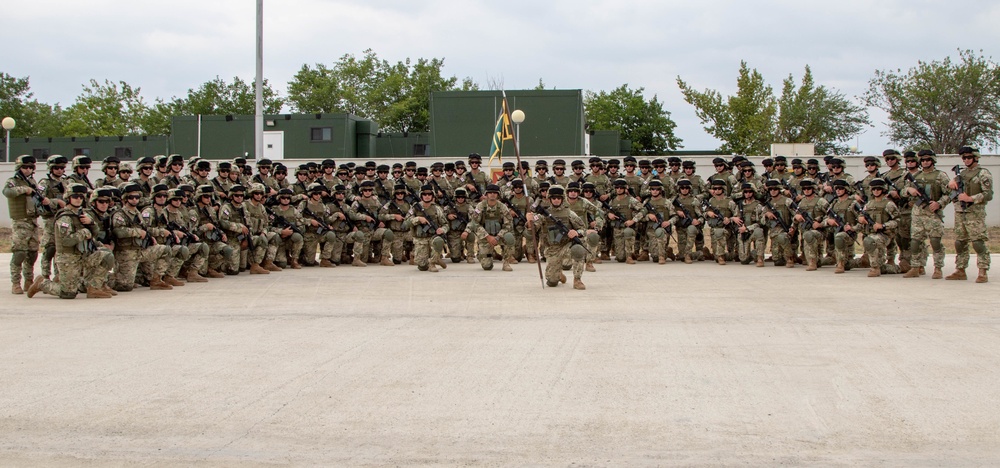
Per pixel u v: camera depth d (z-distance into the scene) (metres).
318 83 67.06
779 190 18.31
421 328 10.04
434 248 16.42
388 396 7.05
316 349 8.87
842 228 16.52
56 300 12.66
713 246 19.20
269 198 18.20
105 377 7.70
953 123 46.91
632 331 9.73
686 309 11.36
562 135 31.58
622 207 19.42
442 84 65.25
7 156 34.06
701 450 5.72
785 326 9.98
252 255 16.88
